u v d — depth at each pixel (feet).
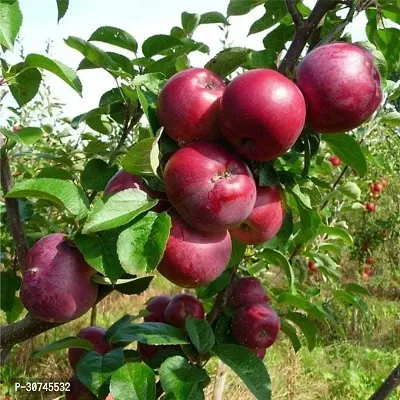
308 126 1.45
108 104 1.91
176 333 1.56
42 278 1.37
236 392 4.99
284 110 1.25
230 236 1.51
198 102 1.33
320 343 7.27
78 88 1.61
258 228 1.49
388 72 1.82
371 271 9.78
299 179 1.59
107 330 1.76
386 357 7.11
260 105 1.24
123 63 1.87
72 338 1.66
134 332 1.54
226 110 1.28
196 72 1.38
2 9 1.52
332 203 4.81
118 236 1.27
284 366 6.04
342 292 2.70
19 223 1.67
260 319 1.73
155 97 1.56
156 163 1.31
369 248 8.77
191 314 1.70
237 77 1.30
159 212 1.39
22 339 1.57
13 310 2.20
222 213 1.28
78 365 1.50
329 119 1.37
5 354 1.58
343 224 4.43
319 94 1.33
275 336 1.77
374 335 8.09
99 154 2.34
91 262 1.30
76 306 1.40
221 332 1.77
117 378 1.36
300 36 1.50
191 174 1.27
